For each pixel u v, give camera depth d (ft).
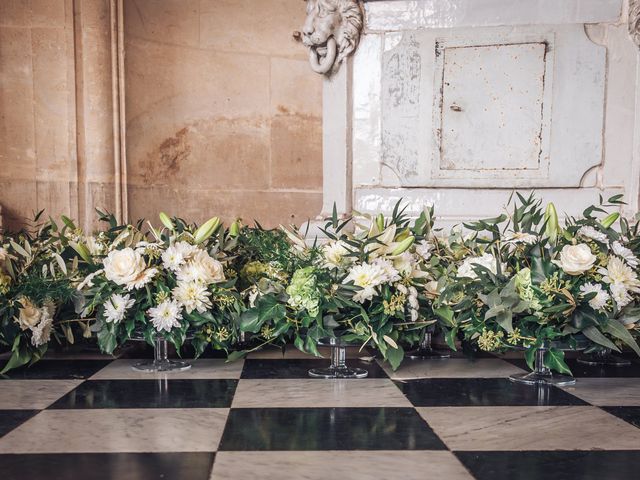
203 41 16.99
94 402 5.67
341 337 6.79
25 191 15.01
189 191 16.99
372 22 10.76
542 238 6.73
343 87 10.77
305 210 17.93
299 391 6.10
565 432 4.80
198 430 4.80
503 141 10.38
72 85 15.12
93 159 15.31
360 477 3.84
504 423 5.03
